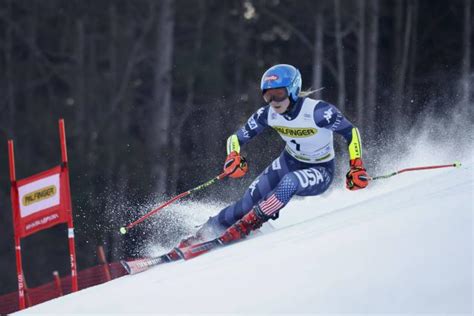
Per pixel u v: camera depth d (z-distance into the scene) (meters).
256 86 54.84
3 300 22.69
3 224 48.75
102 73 55.84
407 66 52.00
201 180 50.19
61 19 56.03
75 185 47.91
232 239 13.04
